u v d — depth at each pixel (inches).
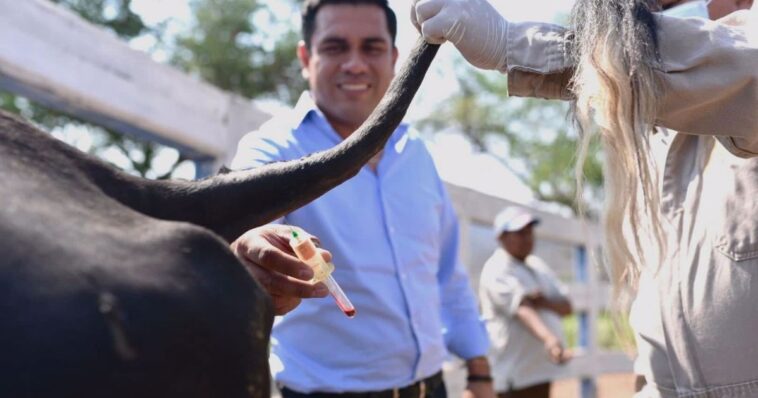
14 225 44.7
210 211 55.4
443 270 128.5
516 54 70.0
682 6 88.6
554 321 253.4
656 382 87.3
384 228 113.2
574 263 330.3
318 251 73.3
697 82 68.3
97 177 52.0
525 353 240.8
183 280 46.4
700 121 71.3
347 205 111.3
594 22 67.5
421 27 65.6
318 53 121.6
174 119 171.3
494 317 243.1
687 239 85.1
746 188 81.7
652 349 87.7
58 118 556.1
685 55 68.6
